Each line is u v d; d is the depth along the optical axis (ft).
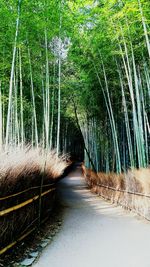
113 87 38.04
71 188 51.98
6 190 11.68
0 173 11.17
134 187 23.70
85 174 66.85
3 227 11.49
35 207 16.80
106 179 35.47
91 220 21.42
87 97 43.27
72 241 15.06
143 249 13.07
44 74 34.22
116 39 28.30
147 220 20.33
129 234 16.28
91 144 60.54
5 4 23.07
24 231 14.19
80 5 26.89
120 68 33.81
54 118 55.26
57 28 26.96
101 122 47.06
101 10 25.11
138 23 25.55
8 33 24.48
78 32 31.89
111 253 12.69
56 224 20.01
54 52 31.91
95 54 33.94
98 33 29.71
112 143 43.21
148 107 33.42
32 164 15.67
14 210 12.66
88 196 39.60
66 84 40.57
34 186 16.51
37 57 31.42
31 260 11.69
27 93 39.09
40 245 14.21
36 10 24.57
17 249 12.85
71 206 29.66
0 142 21.43
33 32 26.89
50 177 22.38
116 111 39.75
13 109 35.37
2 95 30.04
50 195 23.24
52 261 11.71
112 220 21.12
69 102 56.18
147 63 29.45
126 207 26.09
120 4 24.13
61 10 26.30
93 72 37.29
